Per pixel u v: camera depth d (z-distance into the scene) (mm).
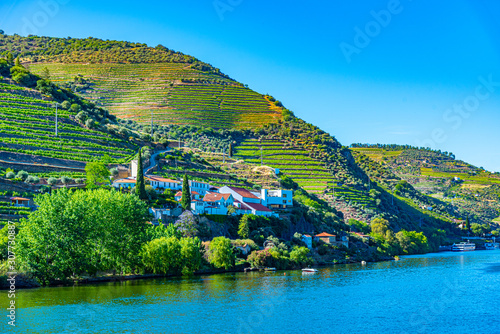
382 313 121062
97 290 138500
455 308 126375
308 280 166875
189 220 199625
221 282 157375
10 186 198750
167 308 120938
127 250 153000
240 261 194250
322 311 121875
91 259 147250
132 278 159625
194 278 165000
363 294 142500
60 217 139750
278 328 107938
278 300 132625
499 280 169875
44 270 139375
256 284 155500
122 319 110938
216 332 104000
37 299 125938
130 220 155500
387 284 160250
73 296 130250
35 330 102188
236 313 118125
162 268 161250
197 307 122625
